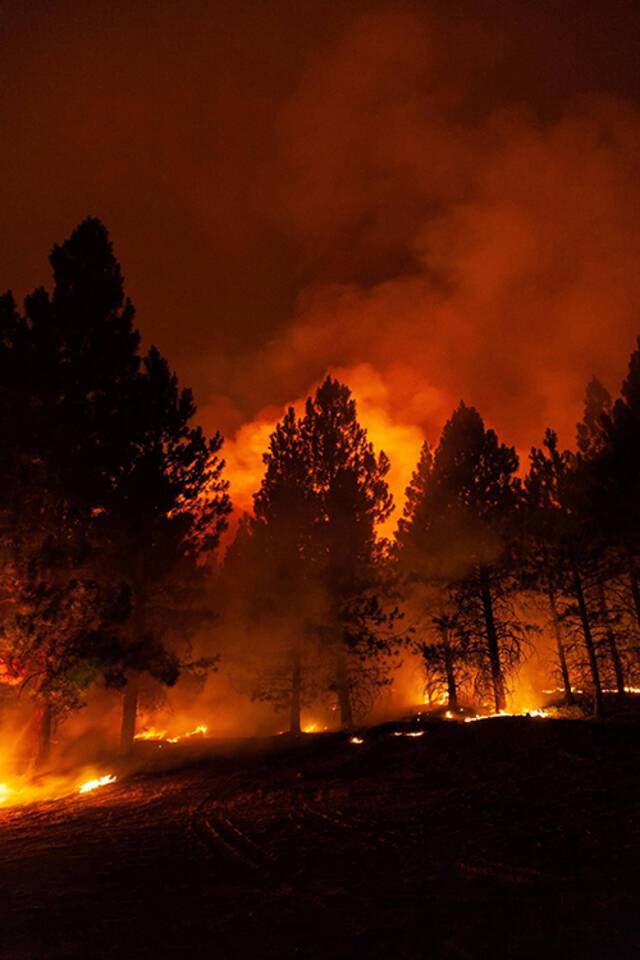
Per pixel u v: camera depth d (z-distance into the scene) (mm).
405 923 6188
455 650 30578
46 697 21219
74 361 25016
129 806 15398
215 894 7602
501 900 6668
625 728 18859
